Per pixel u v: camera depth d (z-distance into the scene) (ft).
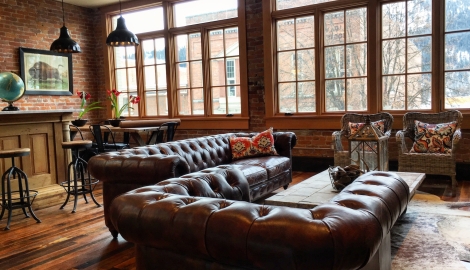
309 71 18.97
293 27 19.15
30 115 13.71
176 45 22.71
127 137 22.22
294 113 19.43
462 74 15.81
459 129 14.39
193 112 22.57
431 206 12.17
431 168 13.88
